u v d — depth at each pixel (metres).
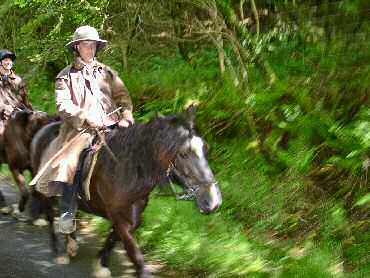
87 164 4.46
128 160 4.18
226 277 4.75
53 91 11.28
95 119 4.51
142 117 7.68
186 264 5.05
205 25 8.05
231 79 7.18
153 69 9.16
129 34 8.91
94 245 5.68
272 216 5.54
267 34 7.07
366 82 5.90
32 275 4.88
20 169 6.49
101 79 4.70
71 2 8.74
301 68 6.76
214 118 7.09
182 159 3.84
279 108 6.54
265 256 4.94
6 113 6.53
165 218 5.85
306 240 5.05
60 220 4.59
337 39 6.40
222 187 6.10
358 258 4.63
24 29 9.16
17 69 11.67
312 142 6.13
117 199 4.22
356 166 5.37
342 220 5.07
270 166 6.20
